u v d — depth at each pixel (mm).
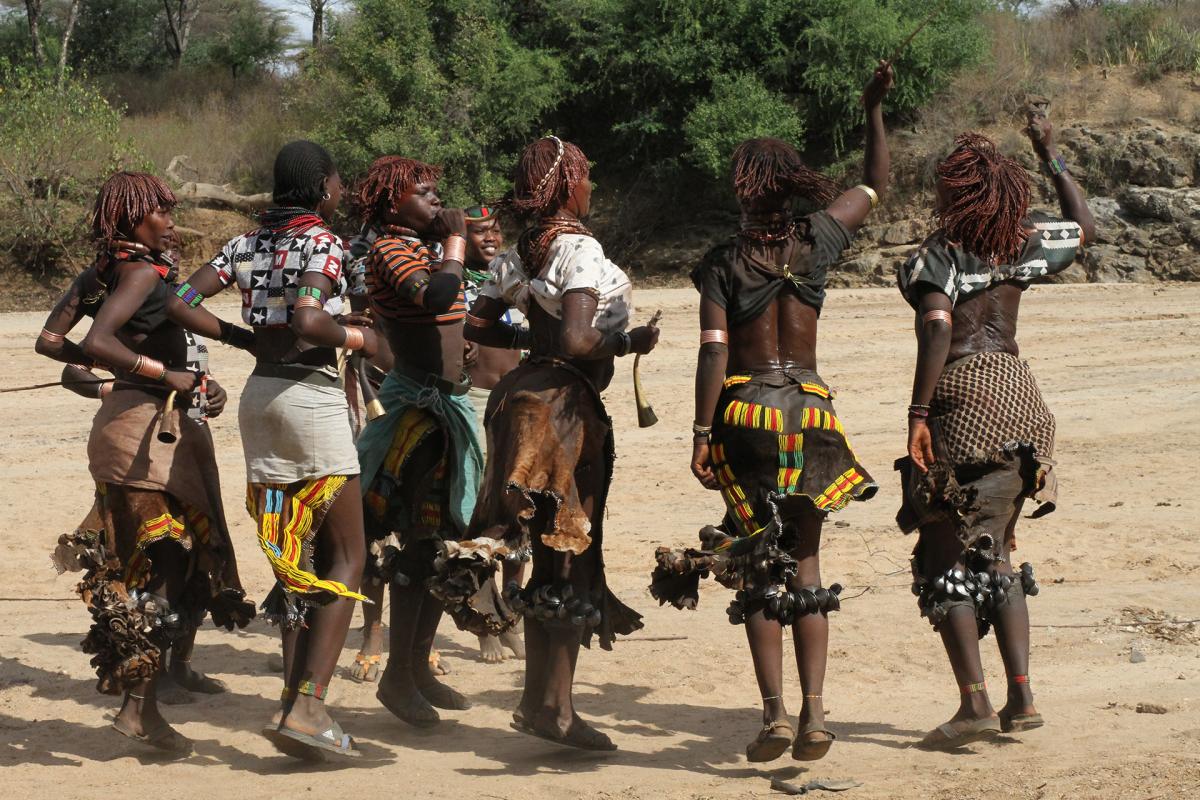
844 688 5910
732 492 4746
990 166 4957
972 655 4949
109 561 4773
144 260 4848
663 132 34469
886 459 11695
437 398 5293
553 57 35375
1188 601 7219
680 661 6309
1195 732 5082
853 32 32031
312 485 4785
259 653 6609
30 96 31016
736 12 33094
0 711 5523
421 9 34250
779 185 4711
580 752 5012
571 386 4762
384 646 6598
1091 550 8367
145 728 4867
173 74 44688
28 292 28922
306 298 4637
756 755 4629
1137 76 34281
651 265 33000
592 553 4859
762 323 4734
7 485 11047
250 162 35469
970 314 5086
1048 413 5098
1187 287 27656
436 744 5176
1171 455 11609
